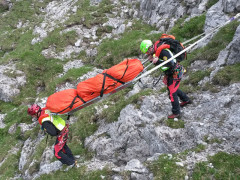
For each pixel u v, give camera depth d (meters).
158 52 6.69
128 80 6.70
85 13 24.41
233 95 7.70
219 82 8.69
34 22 28.91
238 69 8.66
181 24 16.64
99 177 7.13
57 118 7.25
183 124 7.58
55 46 21.61
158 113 8.60
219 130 6.81
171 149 7.04
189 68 11.03
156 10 20.12
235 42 9.07
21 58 21.12
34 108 6.88
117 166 7.52
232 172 5.59
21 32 27.05
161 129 7.53
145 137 7.95
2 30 29.45
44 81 18.95
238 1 12.81
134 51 17.41
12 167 12.34
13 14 31.64
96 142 8.95
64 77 17.64
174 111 7.66
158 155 6.79
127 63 6.96
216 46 11.45
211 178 5.65
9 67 20.25
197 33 15.16
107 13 24.12
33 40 23.22
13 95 18.25
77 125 10.77
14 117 16.22
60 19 25.34
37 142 12.48
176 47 6.80
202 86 9.16
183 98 8.16
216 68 9.44
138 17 22.22
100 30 22.20
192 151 6.49
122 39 19.34
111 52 18.56
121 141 8.33
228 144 6.35
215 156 6.06
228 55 9.52
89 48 20.72
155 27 19.47
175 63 6.85
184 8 17.84
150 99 9.18
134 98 9.75
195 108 8.05
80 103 6.79
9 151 13.70
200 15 16.05
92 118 10.69
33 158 10.77
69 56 20.53
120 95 11.95
